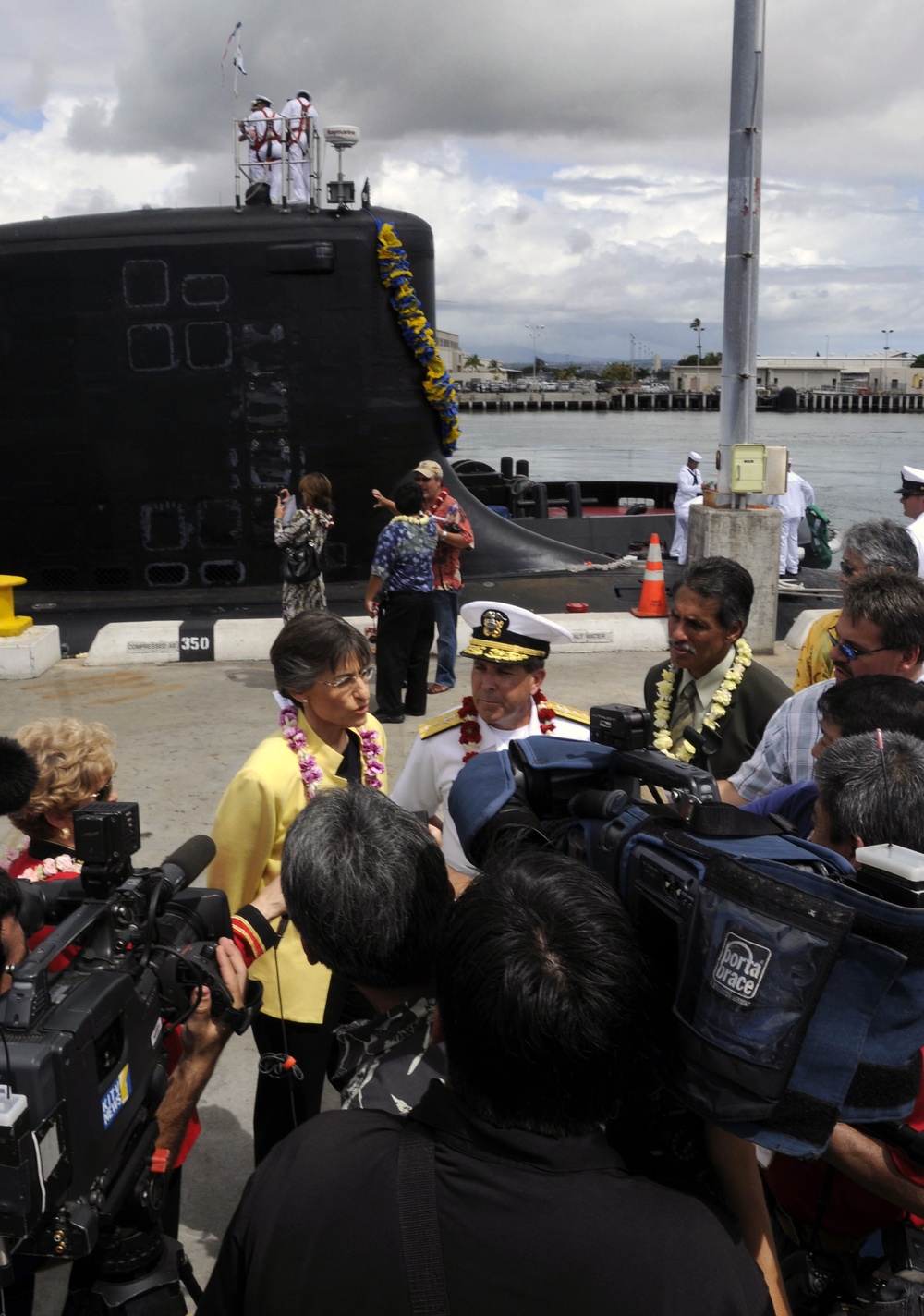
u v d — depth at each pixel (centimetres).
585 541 1509
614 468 4016
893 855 126
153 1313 170
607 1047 123
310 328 933
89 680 851
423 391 985
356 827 162
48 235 916
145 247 907
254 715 754
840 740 192
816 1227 194
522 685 287
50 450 952
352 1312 118
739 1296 117
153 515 967
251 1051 384
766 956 115
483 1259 117
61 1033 139
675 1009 124
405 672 736
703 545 899
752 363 863
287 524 754
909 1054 122
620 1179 123
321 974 266
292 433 953
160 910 184
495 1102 124
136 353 930
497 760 185
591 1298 115
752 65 812
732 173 841
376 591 714
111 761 254
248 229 912
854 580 286
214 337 928
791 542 1255
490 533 1120
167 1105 191
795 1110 118
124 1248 170
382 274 932
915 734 219
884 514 2752
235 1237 129
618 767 169
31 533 977
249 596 976
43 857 254
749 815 142
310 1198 124
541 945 124
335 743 283
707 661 328
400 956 157
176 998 180
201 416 945
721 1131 143
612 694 809
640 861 139
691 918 124
